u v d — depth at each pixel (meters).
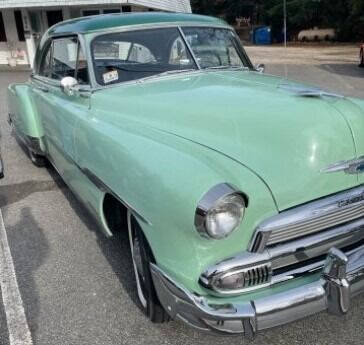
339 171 2.52
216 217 2.17
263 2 46.38
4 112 10.31
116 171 2.80
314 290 2.33
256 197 2.31
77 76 4.02
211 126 2.79
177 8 24.38
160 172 2.40
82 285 3.41
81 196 3.83
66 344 2.81
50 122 4.53
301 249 2.38
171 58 3.98
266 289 2.37
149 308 2.83
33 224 4.48
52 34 4.66
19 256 3.87
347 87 12.53
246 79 3.60
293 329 2.84
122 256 3.81
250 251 2.32
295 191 2.41
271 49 30.59
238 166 2.44
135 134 2.93
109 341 2.82
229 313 2.23
